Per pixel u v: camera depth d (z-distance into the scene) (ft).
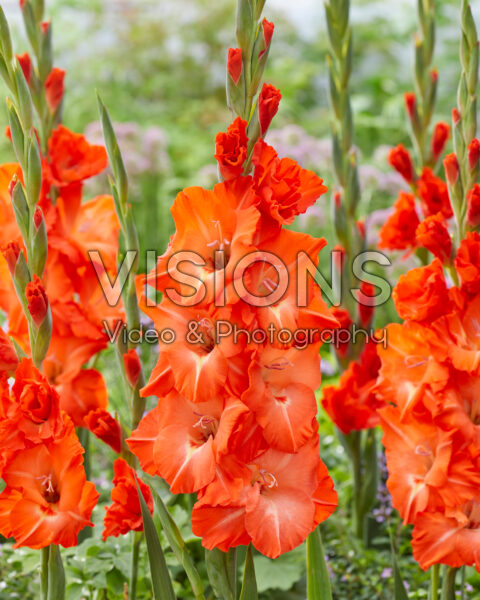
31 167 6.09
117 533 6.25
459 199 6.61
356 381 7.38
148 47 21.81
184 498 7.38
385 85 19.13
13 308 6.66
